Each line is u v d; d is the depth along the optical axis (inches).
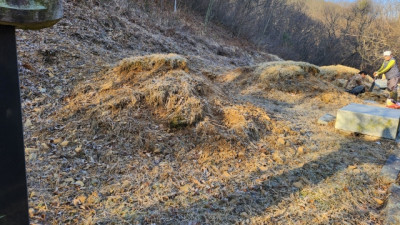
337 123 185.9
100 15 335.3
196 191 113.5
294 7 1165.7
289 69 301.9
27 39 217.9
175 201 107.2
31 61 194.7
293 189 118.6
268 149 150.0
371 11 1080.2
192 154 138.0
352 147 162.7
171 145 141.0
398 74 265.3
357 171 134.6
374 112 181.3
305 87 286.2
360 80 326.0
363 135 179.8
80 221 93.4
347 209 108.0
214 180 121.8
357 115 179.0
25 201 56.7
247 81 302.8
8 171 53.4
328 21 1175.0
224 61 471.8
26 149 125.6
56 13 52.9
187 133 149.2
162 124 151.6
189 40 482.0
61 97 169.3
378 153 156.0
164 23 492.1
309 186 121.1
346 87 327.6
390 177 130.1
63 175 114.8
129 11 425.7
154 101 161.8
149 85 169.8
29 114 152.5
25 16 48.2
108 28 328.2
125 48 312.2
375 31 1007.6
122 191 109.7
